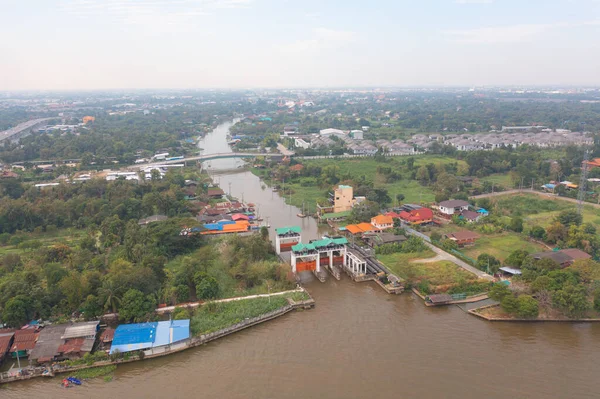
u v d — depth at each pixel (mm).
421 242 130500
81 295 91688
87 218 156000
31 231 150125
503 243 133625
